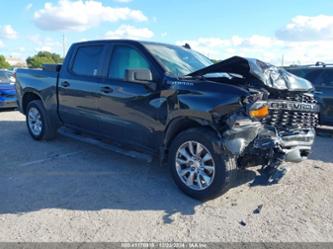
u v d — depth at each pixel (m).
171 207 3.51
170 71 4.07
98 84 4.73
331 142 7.01
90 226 3.08
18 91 6.57
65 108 5.46
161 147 4.04
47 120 5.95
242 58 3.65
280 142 3.57
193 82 3.69
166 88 3.86
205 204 3.60
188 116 3.63
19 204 3.53
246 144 3.39
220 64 3.78
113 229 3.04
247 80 3.86
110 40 4.79
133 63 4.37
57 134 6.30
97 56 4.92
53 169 4.65
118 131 4.59
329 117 7.62
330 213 3.41
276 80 3.67
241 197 3.79
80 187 4.01
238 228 3.09
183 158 3.82
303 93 4.03
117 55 4.61
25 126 7.85
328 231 3.05
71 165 4.84
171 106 3.80
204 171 3.64
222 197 3.78
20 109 6.63
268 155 3.50
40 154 5.38
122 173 4.52
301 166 4.99
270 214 3.38
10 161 5.00
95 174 4.47
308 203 3.65
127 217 3.28
